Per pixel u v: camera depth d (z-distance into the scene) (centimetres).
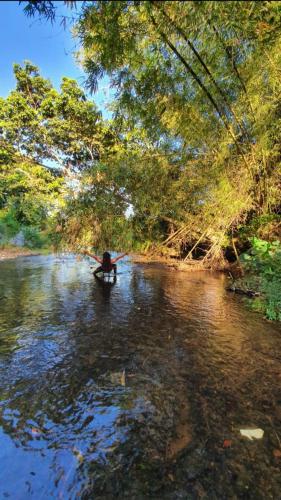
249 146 579
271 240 703
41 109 1474
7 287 708
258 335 397
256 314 497
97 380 275
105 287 721
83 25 269
